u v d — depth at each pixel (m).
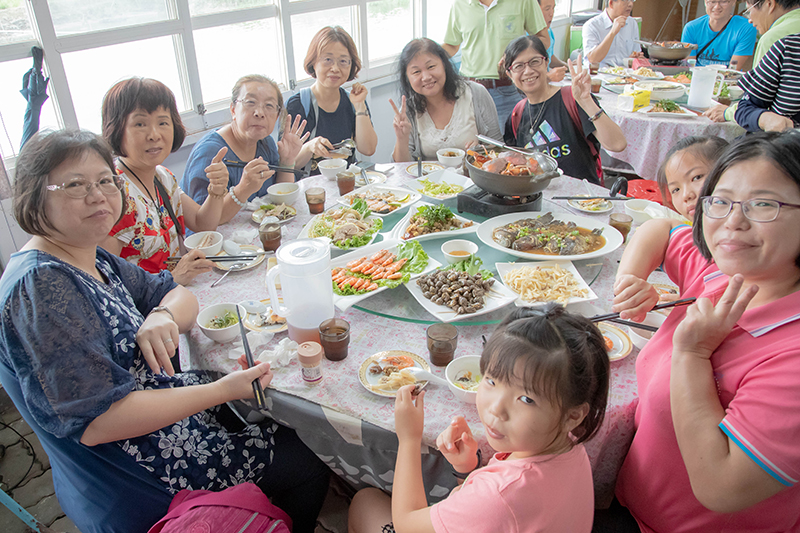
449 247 1.98
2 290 1.17
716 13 4.95
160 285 1.64
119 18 3.06
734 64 4.88
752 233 0.89
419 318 1.64
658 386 1.12
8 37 2.63
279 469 1.57
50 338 1.12
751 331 0.97
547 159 2.28
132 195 2.04
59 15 2.79
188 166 2.73
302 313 1.51
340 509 1.94
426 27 5.48
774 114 2.90
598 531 1.26
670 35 8.72
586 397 0.95
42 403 1.12
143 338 1.34
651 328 1.39
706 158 1.55
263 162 2.38
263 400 1.34
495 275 1.86
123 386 1.20
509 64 3.08
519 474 0.96
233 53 3.82
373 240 2.12
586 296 1.66
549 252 1.95
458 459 1.15
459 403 1.31
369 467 1.37
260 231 2.05
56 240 1.30
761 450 0.86
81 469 1.28
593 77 4.55
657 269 1.83
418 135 3.40
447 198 2.52
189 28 3.41
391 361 1.45
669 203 1.73
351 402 1.33
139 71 3.26
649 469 1.17
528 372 0.93
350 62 3.44
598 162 3.27
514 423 0.97
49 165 1.20
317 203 2.40
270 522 1.29
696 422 0.95
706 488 0.94
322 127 3.61
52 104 2.88
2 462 2.36
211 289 1.84
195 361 1.60
